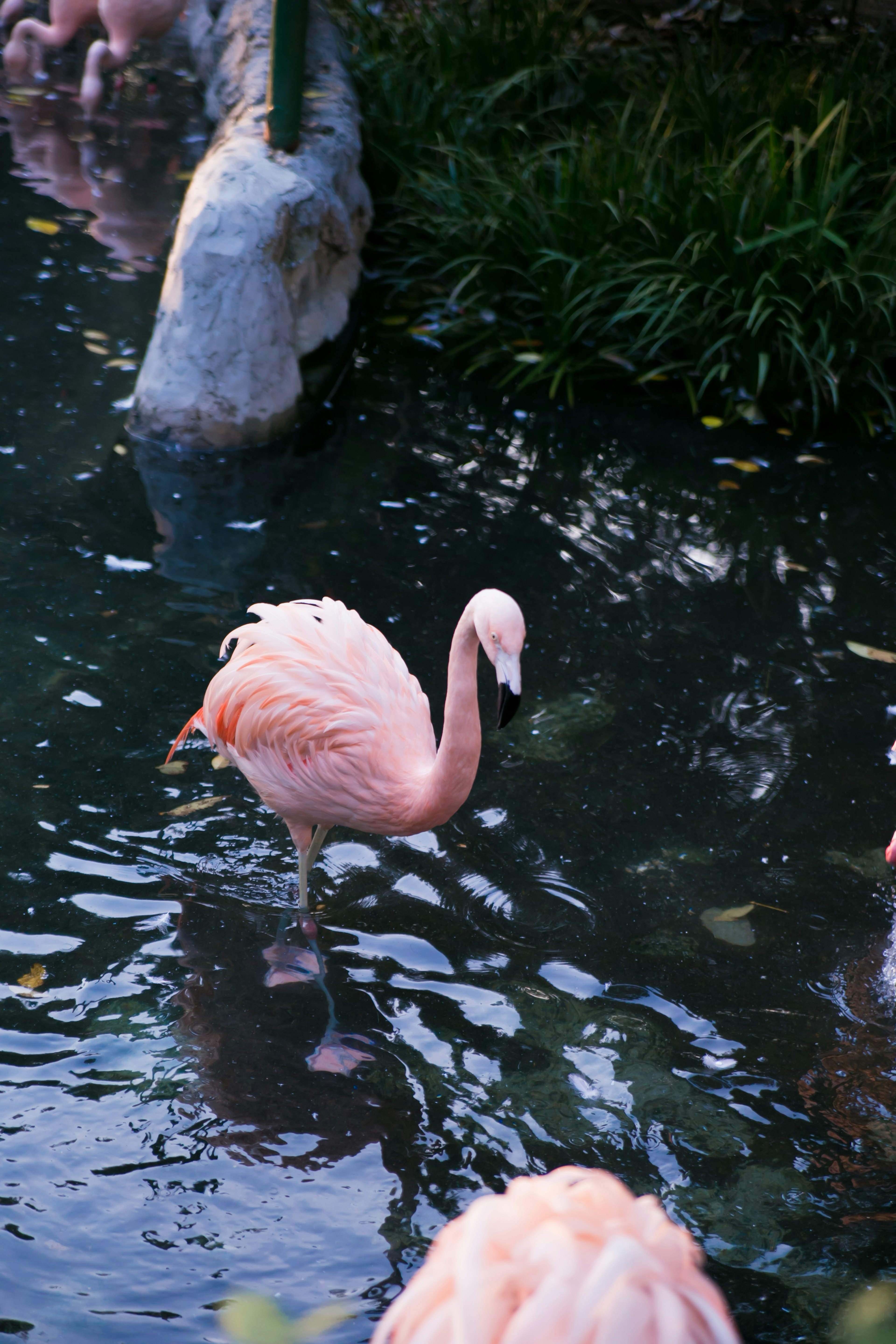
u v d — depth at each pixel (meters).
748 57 7.27
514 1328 1.09
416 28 7.28
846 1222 2.30
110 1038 2.61
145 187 6.52
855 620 4.05
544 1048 2.65
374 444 4.84
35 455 4.48
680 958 2.90
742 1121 2.51
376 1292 2.14
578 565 4.22
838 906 3.07
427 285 5.95
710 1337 1.17
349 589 4.00
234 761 3.04
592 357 5.45
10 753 3.29
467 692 2.61
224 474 4.56
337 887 3.07
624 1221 1.21
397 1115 2.48
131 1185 2.31
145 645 3.68
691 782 3.41
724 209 5.30
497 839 3.23
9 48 7.69
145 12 7.26
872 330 5.20
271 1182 2.33
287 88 5.19
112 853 3.07
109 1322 2.06
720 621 4.01
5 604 3.78
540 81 6.76
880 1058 2.67
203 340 4.65
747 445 5.00
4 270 5.56
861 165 5.55
